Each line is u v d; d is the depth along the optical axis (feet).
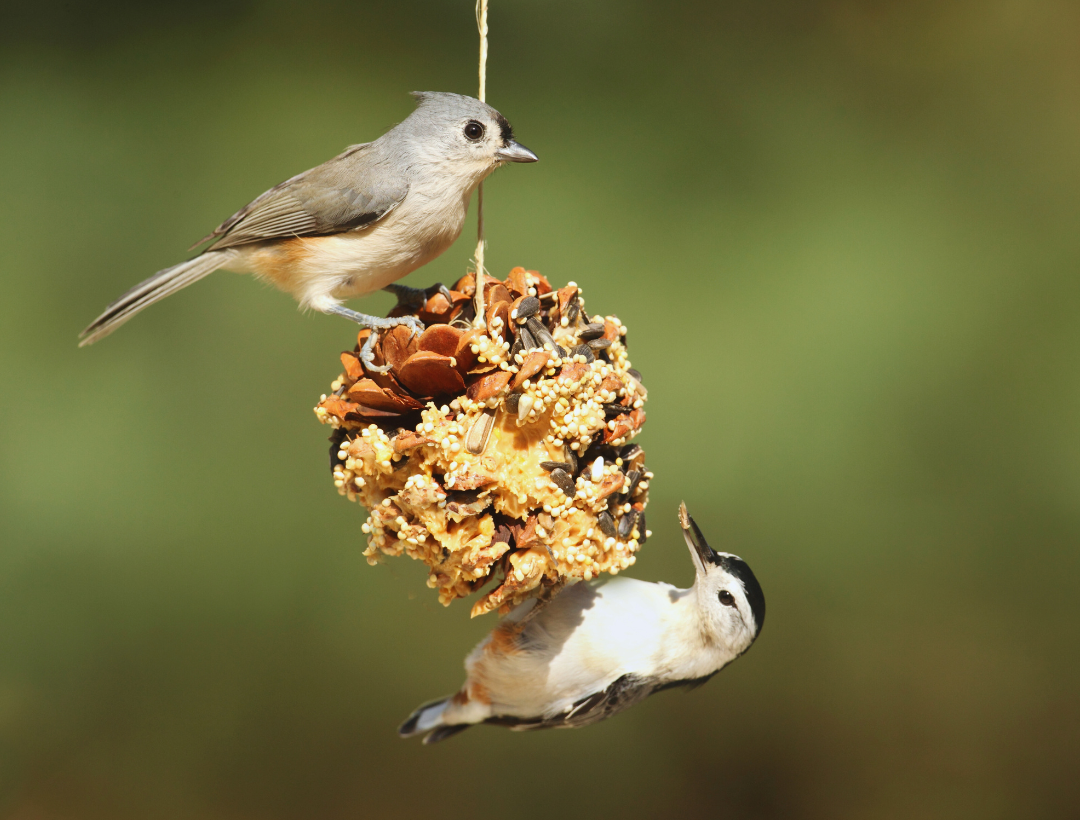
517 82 40.91
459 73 40.50
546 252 37.65
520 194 38.63
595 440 16.28
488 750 38.37
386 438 15.19
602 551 16.22
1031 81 42.19
